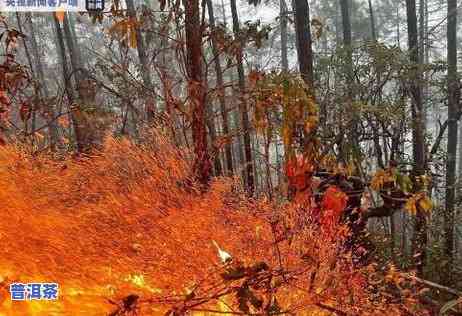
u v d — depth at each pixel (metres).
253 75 5.10
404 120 7.46
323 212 4.59
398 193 5.10
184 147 5.59
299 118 4.42
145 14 5.64
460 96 8.84
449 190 8.95
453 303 2.95
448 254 7.85
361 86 7.53
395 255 6.44
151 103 6.70
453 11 13.10
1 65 5.98
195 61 5.14
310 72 6.87
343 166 5.21
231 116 10.28
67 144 7.78
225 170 8.16
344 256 4.40
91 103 6.90
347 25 13.62
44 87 14.84
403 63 7.57
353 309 3.56
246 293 2.76
